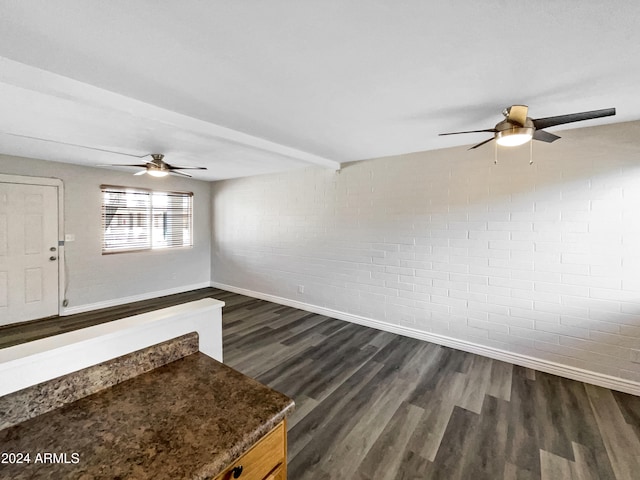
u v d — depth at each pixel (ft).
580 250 8.50
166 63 5.28
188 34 4.46
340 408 7.30
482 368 9.32
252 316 14.10
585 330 8.50
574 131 8.46
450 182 10.62
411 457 5.80
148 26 4.27
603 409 7.28
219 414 2.93
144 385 3.43
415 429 6.57
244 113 7.61
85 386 3.20
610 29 4.23
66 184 13.66
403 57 5.03
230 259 18.72
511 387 8.25
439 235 10.93
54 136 9.26
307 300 14.98
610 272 8.12
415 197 11.41
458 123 8.23
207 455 2.42
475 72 5.50
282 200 15.78
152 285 17.03
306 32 4.39
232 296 17.66
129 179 15.79
